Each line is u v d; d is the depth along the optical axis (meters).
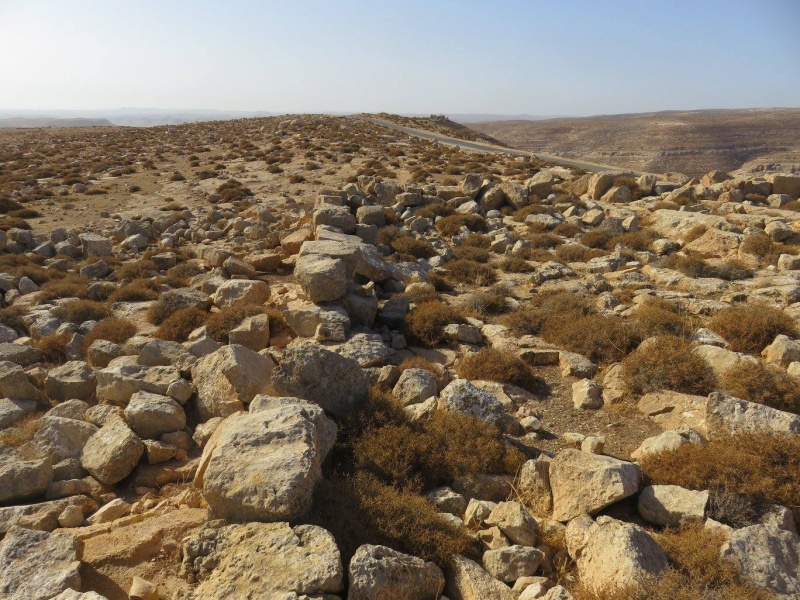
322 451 3.72
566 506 3.62
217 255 11.13
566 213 13.91
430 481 4.05
